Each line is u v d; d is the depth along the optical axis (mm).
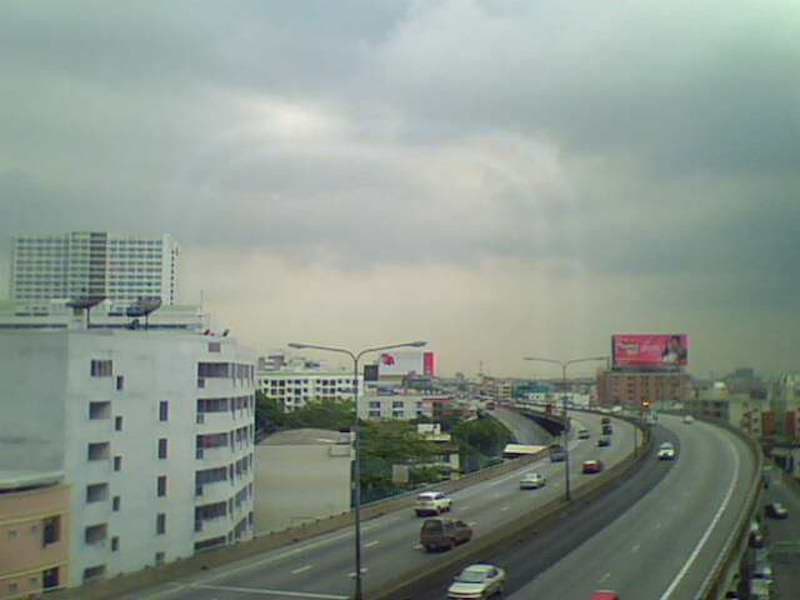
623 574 59281
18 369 74875
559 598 52375
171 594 54500
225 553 65312
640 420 195875
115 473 78062
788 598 74375
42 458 73375
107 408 77812
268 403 185250
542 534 76875
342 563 63844
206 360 89312
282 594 54062
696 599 49719
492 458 187250
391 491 131250
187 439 86062
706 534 74750
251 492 103000
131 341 80750
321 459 112312
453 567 60281
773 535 103688
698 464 128625
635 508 91000
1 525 64188
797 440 187375
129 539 78875
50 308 149625
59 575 69812
